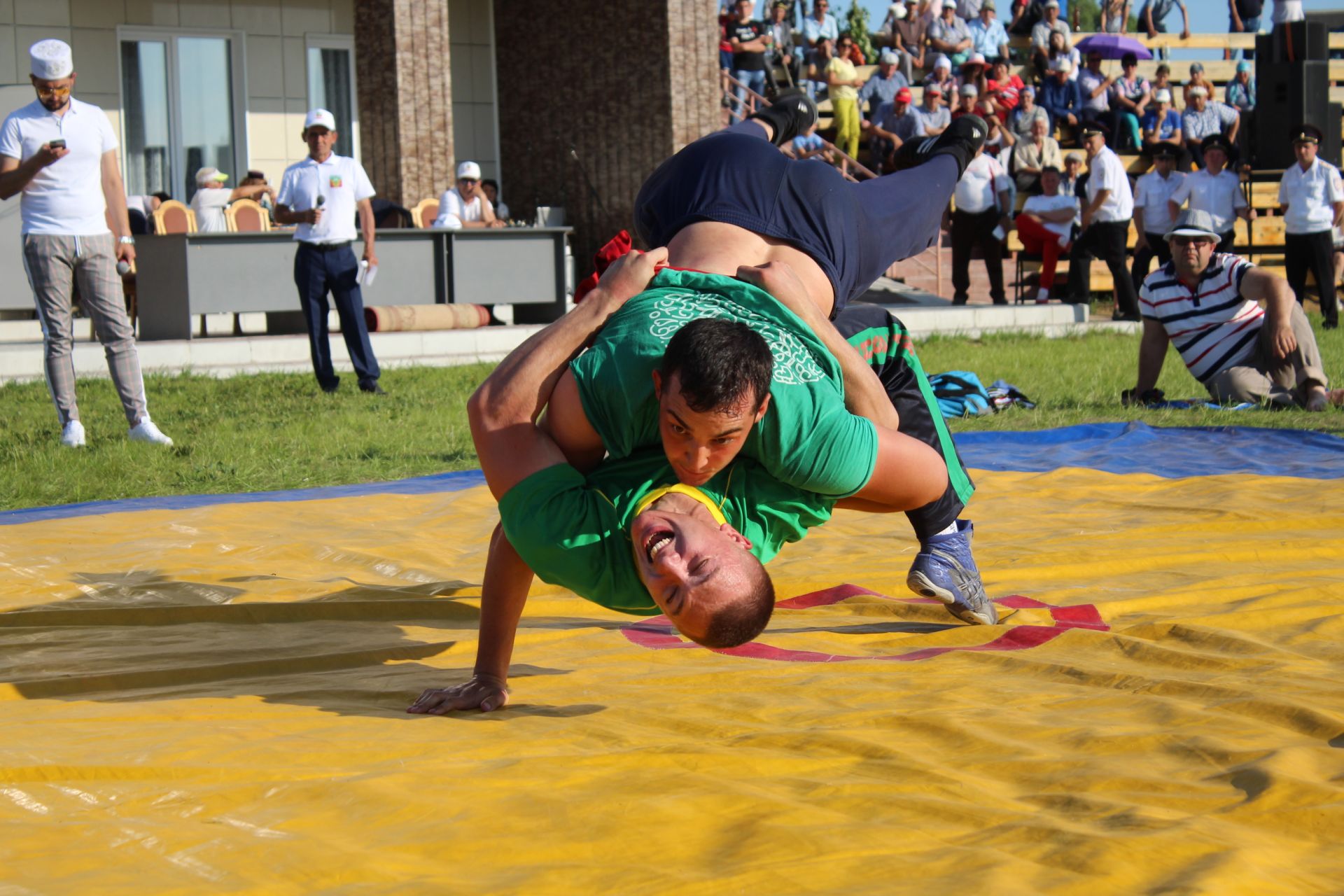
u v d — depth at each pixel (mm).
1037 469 8117
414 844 2555
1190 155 22109
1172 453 8531
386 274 15734
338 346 14492
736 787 2818
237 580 5398
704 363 2934
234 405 11219
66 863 2463
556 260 16875
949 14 23141
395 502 7246
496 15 21281
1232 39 26859
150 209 16938
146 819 2686
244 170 19859
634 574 3148
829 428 3180
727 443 3031
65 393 9008
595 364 3217
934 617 4762
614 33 20078
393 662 4305
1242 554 5578
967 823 2635
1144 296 10812
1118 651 4172
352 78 20594
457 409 10977
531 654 4359
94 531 6426
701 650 4363
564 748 3199
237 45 19641
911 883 2354
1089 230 18438
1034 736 3264
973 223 18562
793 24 23781
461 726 3443
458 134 21203
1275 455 8367
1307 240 17250
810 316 3414
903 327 4375
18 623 4738
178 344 13672
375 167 18875
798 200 4125
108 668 4117
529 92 21094
